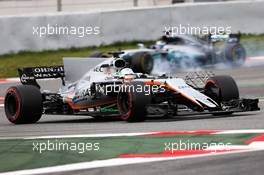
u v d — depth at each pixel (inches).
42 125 1504.7
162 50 2711.6
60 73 1635.1
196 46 2748.5
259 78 2365.9
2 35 2970.0
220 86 1478.8
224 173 904.3
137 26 3235.7
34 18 3034.0
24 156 1090.7
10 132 1400.1
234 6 3326.8
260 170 912.9
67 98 1590.8
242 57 2787.9
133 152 1080.2
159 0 4030.5
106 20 3176.7
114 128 1354.6
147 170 947.3
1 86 2438.5
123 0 3993.6
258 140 1125.7
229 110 1417.3
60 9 3777.1
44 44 3056.1
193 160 998.4
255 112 1530.5
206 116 1489.9
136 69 2608.3
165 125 1355.8
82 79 1578.5
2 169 998.4
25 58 2965.1
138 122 1434.5
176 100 1430.9
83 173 952.3
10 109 1571.1
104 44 3181.6
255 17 3373.5
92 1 4028.1
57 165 1011.3
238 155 1015.6
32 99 1528.1
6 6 4065.0
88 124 1469.0
